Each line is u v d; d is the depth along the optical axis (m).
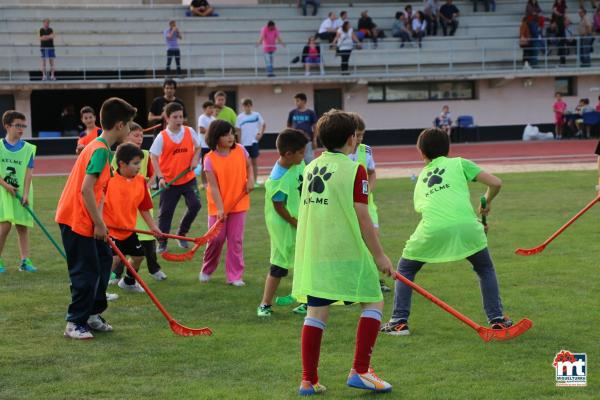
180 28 33.34
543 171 20.75
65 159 28.08
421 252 6.72
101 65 31.66
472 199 15.28
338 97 33.28
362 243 5.30
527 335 6.62
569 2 37.94
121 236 8.30
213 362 6.09
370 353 5.35
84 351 6.39
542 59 34.41
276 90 32.19
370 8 36.00
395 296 6.84
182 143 10.73
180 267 9.86
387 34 35.66
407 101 33.69
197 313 7.62
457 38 34.84
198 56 32.44
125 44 32.47
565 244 10.59
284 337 6.75
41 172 23.17
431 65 34.53
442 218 6.62
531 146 30.39
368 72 33.41
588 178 18.69
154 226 8.31
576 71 33.94
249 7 35.22
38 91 32.69
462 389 5.39
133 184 8.23
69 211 6.64
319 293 5.27
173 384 5.60
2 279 9.16
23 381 5.68
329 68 33.41
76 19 32.41
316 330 5.33
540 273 8.90
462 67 34.72
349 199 5.25
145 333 6.92
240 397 5.30
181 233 11.22
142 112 33.75
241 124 17.78
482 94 34.19
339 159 5.35
